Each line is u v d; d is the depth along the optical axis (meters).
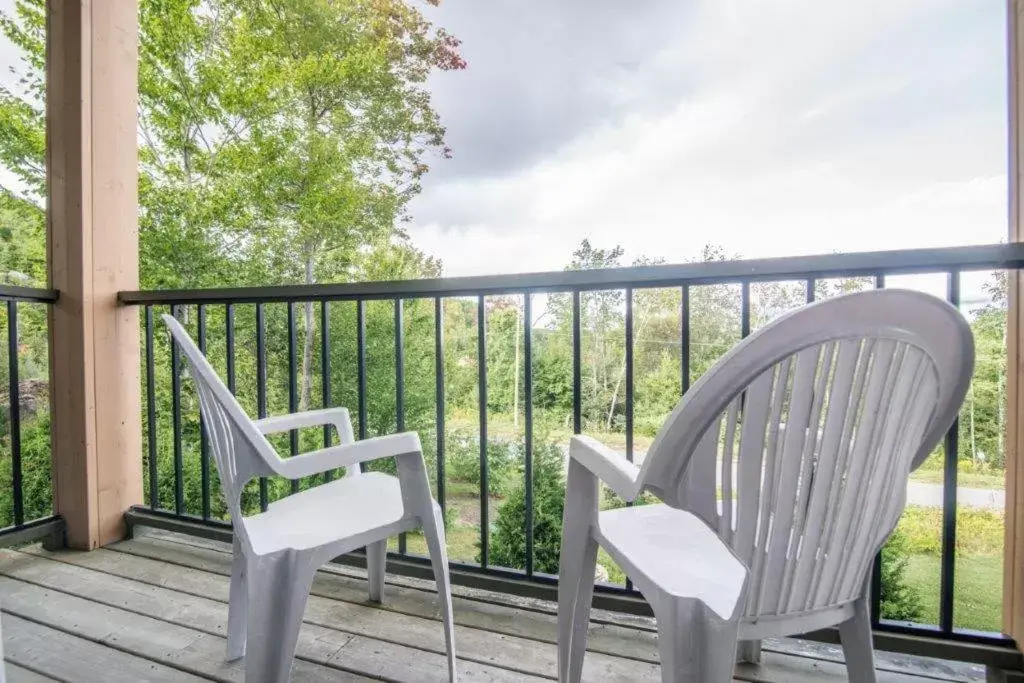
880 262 1.10
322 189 8.62
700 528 0.96
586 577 1.01
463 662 1.24
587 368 8.44
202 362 1.00
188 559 1.85
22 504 1.87
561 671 1.02
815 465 0.68
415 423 8.92
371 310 9.10
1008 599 1.16
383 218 9.45
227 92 7.99
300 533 1.05
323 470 0.99
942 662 1.22
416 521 1.13
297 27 8.38
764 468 0.67
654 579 0.77
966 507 4.98
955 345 0.66
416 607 1.50
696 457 0.65
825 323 0.61
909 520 4.65
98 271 1.97
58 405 1.96
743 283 1.23
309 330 8.76
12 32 6.52
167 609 1.51
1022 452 1.12
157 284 7.97
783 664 1.22
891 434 0.70
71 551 1.92
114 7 2.03
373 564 1.52
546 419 8.74
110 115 2.01
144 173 7.91
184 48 7.83
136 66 2.12
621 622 1.40
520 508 6.93
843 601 0.76
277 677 0.95
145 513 2.04
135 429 2.10
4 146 6.58
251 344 8.36
